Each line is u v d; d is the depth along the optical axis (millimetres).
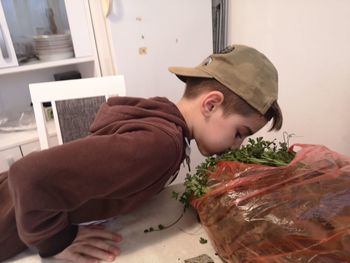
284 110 1551
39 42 1526
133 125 543
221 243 523
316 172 517
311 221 445
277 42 1492
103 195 510
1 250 583
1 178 674
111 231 626
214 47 1869
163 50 1604
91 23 1552
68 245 583
